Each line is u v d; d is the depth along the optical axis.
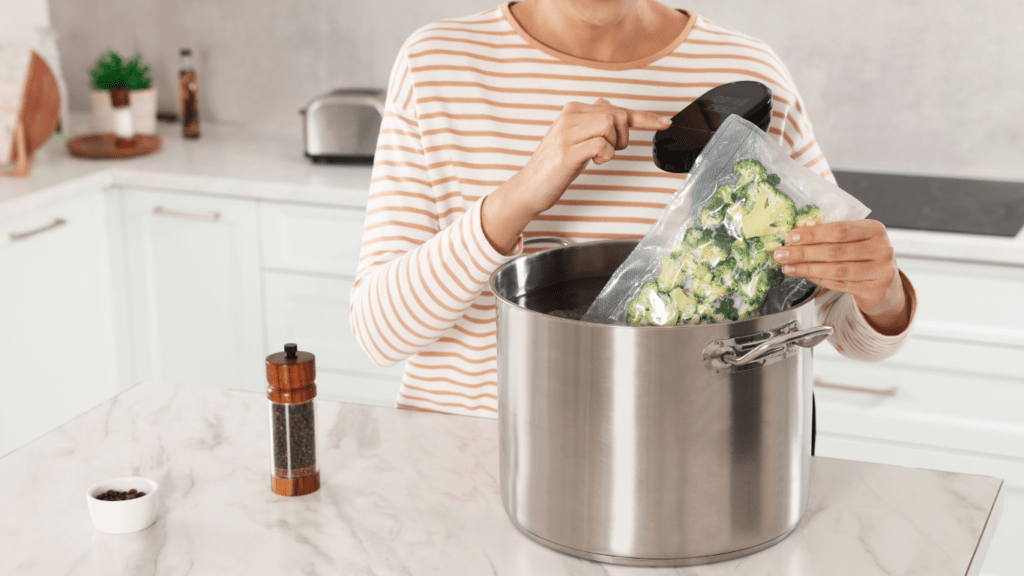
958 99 2.19
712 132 0.83
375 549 0.72
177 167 2.30
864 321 0.89
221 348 2.38
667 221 0.71
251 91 2.70
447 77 1.02
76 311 2.32
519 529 0.75
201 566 0.70
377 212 1.04
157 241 2.33
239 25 2.65
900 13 2.17
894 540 0.73
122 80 2.50
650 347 0.63
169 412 0.97
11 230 2.08
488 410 1.07
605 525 0.68
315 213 2.17
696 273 0.69
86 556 0.71
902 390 1.86
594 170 1.04
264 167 2.31
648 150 1.04
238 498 0.79
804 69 2.28
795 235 0.68
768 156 0.69
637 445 0.65
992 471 1.84
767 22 2.27
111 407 0.98
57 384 2.30
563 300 0.81
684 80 1.04
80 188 2.21
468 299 0.88
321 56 2.61
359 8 2.54
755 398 0.66
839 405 1.91
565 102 1.03
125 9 2.73
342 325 2.25
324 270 2.21
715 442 0.66
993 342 1.78
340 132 2.28
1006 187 2.09
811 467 0.86
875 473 0.85
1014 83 2.14
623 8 0.92
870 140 2.28
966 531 0.75
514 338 0.69
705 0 2.29
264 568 0.69
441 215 1.04
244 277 2.29
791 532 0.74
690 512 0.67
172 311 2.38
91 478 0.83
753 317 0.65
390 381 2.26
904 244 1.76
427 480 0.83
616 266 0.88
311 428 0.80
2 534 0.74
